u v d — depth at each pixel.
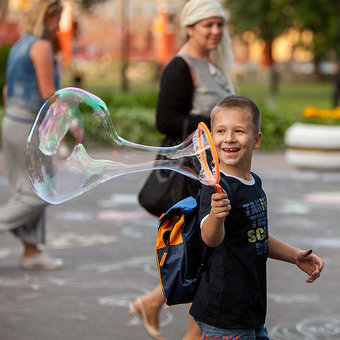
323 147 22.19
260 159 25.27
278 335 8.62
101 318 9.02
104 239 13.52
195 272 5.53
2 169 21.33
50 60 10.49
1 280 10.55
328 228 14.83
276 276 11.20
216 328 5.40
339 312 9.52
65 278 10.78
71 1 67.81
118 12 114.69
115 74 104.56
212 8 8.05
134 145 6.25
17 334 8.35
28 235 11.02
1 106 31.14
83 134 6.38
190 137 5.71
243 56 124.50
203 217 5.23
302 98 67.25
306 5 68.25
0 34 80.94
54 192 6.41
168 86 7.91
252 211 5.40
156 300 8.02
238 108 5.38
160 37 85.31
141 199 7.84
